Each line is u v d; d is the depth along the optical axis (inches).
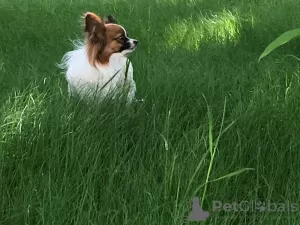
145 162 54.2
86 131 56.7
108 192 49.4
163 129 58.7
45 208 47.4
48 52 96.9
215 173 51.0
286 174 53.0
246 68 83.0
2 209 48.0
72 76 71.1
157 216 46.8
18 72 81.3
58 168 52.5
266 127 58.9
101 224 46.4
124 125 59.2
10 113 59.7
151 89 71.8
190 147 54.8
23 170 52.1
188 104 66.8
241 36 104.3
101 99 65.8
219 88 72.5
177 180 49.8
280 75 76.2
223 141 56.4
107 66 70.4
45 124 57.4
